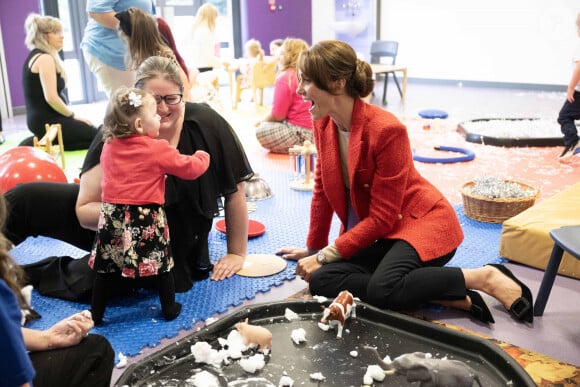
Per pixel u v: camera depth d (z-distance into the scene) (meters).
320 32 10.44
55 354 1.52
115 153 2.12
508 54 8.73
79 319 1.57
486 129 5.46
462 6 8.95
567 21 8.12
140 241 2.13
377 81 9.65
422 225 2.33
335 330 2.00
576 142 4.52
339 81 2.13
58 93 5.08
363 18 9.88
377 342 1.93
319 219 2.59
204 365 1.80
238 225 2.70
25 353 1.10
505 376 1.73
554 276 2.25
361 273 2.28
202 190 2.48
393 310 2.21
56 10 7.43
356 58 2.17
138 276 2.14
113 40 4.45
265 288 2.53
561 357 2.02
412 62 9.66
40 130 5.05
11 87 7.18
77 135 5.11
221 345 1.90
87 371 1.54
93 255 2.23
